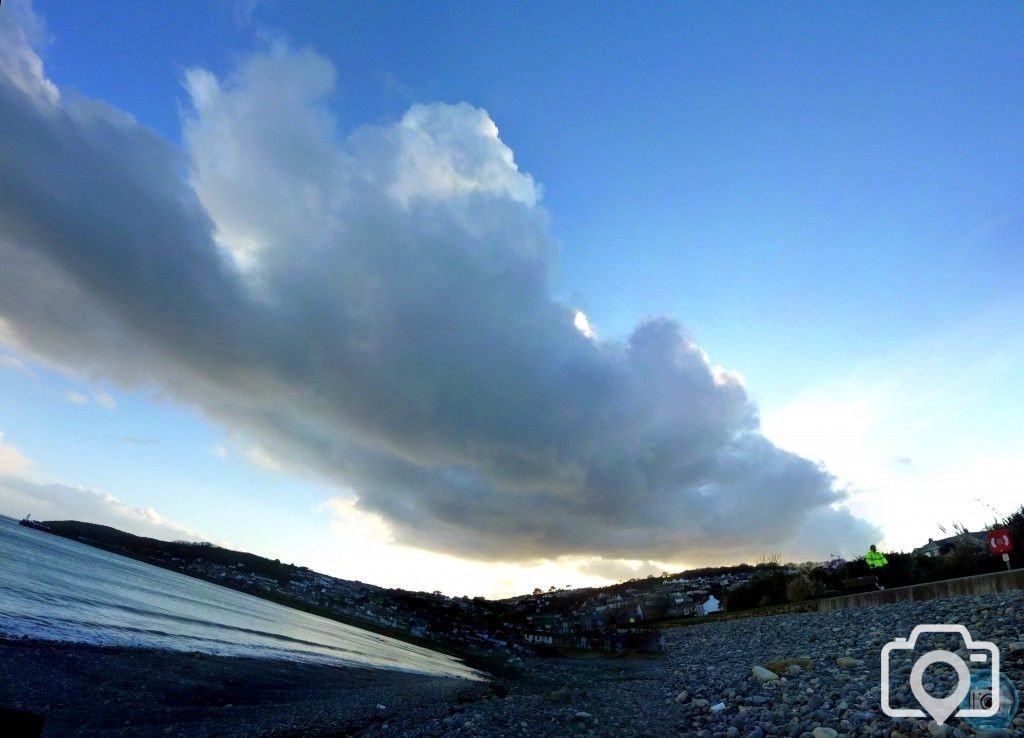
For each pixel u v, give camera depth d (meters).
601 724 11.05
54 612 31.61
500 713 12.70
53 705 14.24
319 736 13.95
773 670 12.64
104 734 12.80
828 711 8.77
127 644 26.00
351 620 151.38
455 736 10.78
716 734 9.13
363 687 26.78
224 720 15.61
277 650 39.41
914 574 25.72
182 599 74.00
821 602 26.17
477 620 136.00
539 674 31.45
